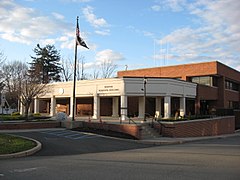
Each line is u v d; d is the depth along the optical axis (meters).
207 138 26.78
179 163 11.24
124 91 33.44
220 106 47.91
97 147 17.11
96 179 8.34
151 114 41.44
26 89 34.53
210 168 10.14
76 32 25.88
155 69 50.34
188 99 42.91
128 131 23.03
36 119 31.42
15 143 15.37
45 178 8.48
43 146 16.19
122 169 9.91
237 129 44.66
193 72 46.47
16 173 9.20
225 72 48.25
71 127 25.64
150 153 14.73
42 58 72.06
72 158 12.75
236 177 8.63
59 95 40.38
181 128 26.70
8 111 57.31
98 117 35.53
